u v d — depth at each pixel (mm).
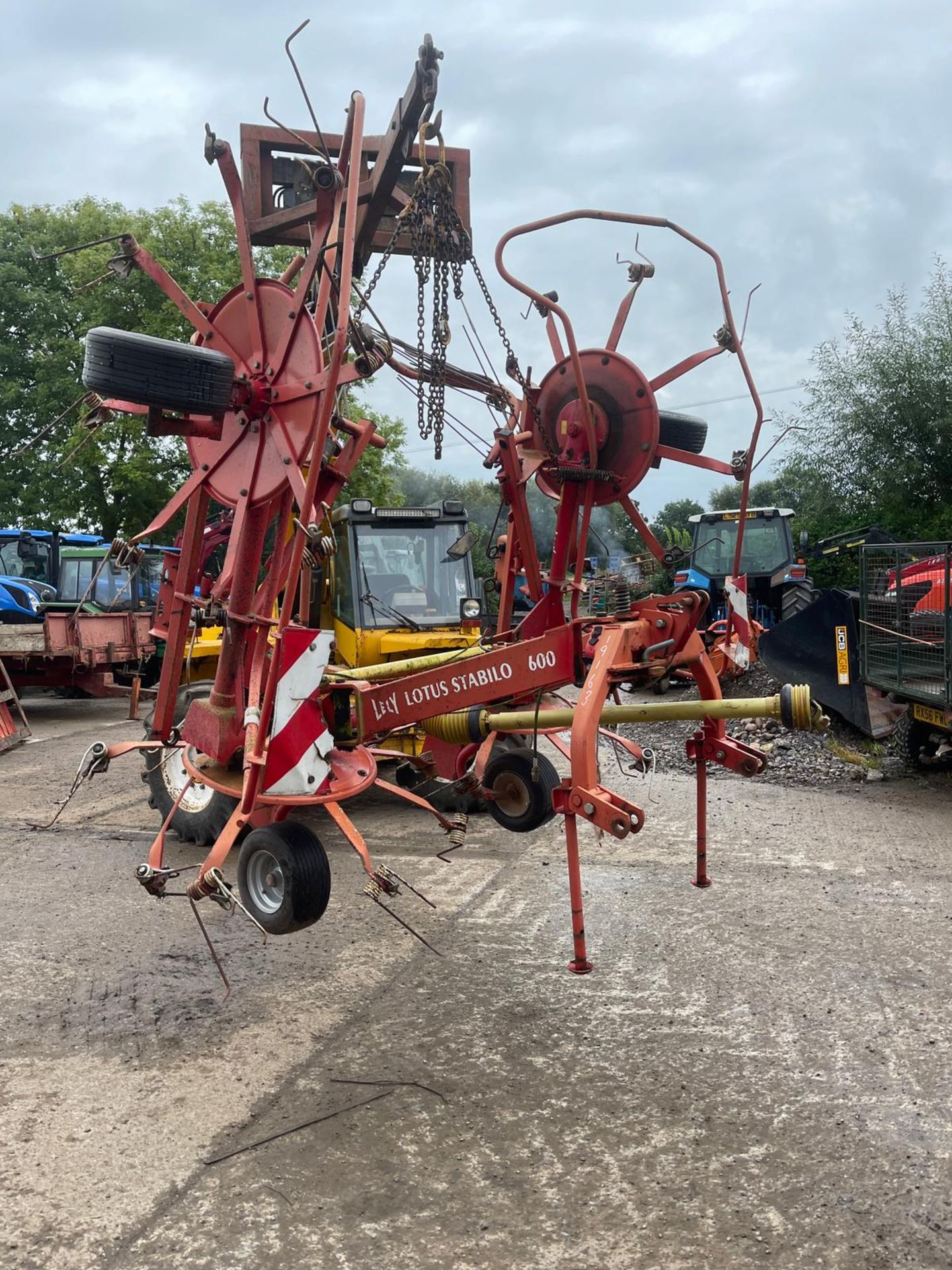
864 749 9914
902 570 8898
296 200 7156
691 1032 4062
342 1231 2859
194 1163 3203
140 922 5461
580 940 3830
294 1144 3305
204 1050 3971
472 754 5387
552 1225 2875
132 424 23969
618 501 5098
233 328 4113
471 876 6250
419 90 5078
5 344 28000
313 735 3854
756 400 4812
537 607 5137
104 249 24172
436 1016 4254
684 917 5426
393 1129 3385
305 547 3699
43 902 5820
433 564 8367
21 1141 3336
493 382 5441
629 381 5012
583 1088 3641
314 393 3822
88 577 18078
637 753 5238
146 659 15227
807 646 10070
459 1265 2711
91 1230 2875
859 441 20422
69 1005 4391
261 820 4348
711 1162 3166
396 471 33312
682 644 4473
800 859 6551
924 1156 3178
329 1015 4273
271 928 3846
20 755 11219
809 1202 2959
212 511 9820
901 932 5164
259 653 4129
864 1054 3848
